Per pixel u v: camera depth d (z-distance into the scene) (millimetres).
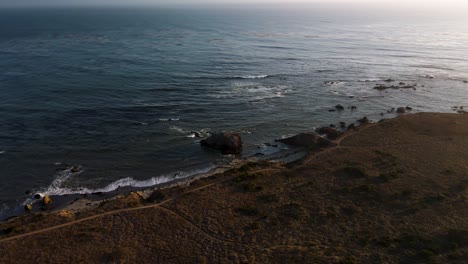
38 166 51656
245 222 36312
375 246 32031
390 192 41000
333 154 53062
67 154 55312
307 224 35781
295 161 51844
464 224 34875
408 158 50719
